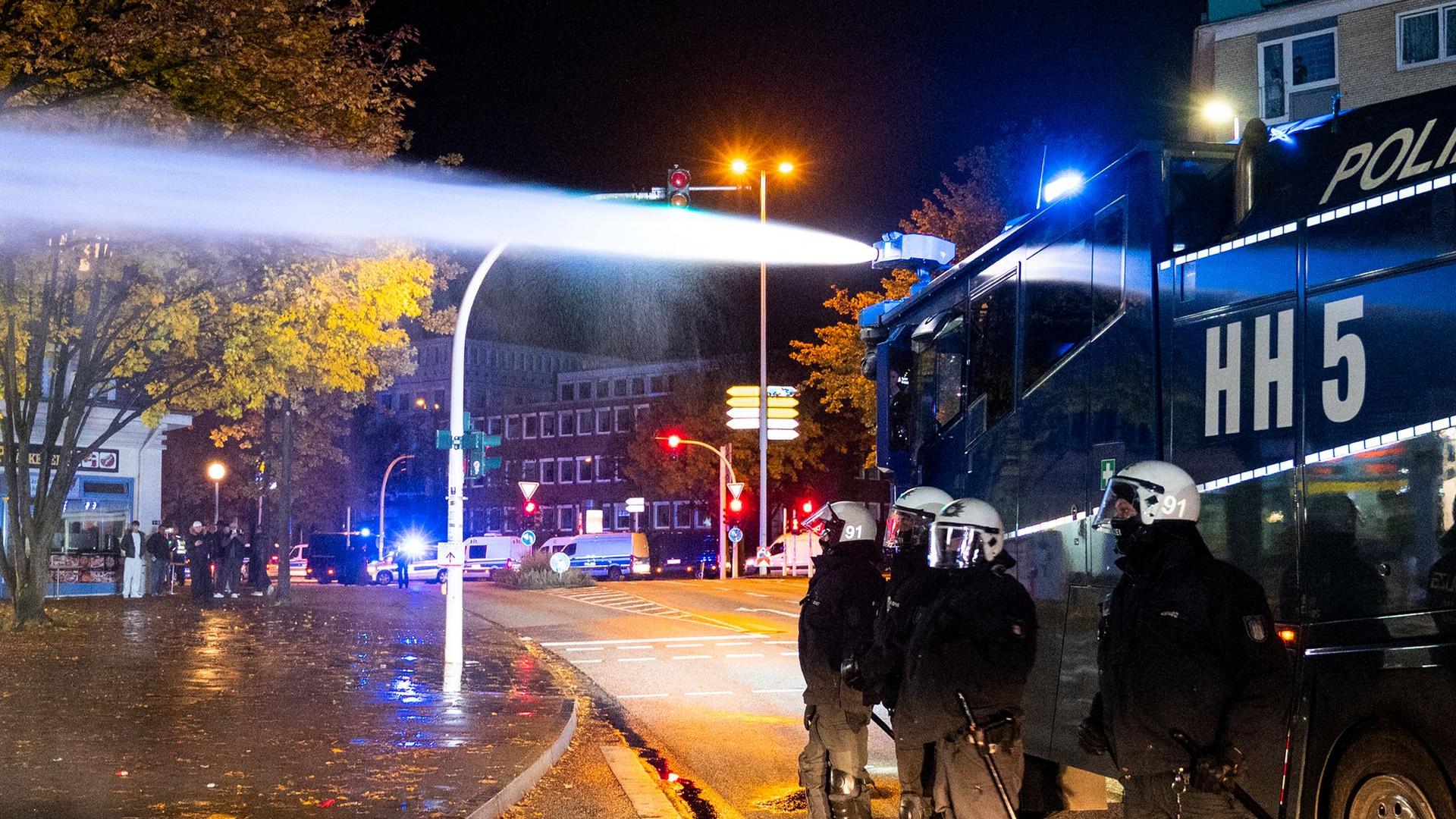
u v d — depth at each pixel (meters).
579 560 60.41
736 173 44.69
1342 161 6.13
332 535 62.53
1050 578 8.28
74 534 36.53
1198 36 29.80
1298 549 6.11
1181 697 4.95
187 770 10.05
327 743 11.44
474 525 108.12
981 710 5.99
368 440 104.62
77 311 25.02
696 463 67.62
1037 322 8.72
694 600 35.00
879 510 10.70
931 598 6.31
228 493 74.25
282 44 19.91
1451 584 5.32
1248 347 6.57
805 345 45.53
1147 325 7.36
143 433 38.00
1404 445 5.60
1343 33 27.92
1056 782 8.45
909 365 11.16
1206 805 4.94
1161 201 7.36
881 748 12.09
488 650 21.50
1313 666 5.94
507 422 109.88
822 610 7.44
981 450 9.52
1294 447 6.20
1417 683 5.41
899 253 11.94
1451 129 5.61
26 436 24.33
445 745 11.39
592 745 12.38
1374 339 5.81
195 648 20.94
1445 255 5.52
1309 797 5.87
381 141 22.22
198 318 25.14
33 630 23.80
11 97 16.95
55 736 11.74
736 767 11.25
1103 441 7.77
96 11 17.48
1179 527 5.18
